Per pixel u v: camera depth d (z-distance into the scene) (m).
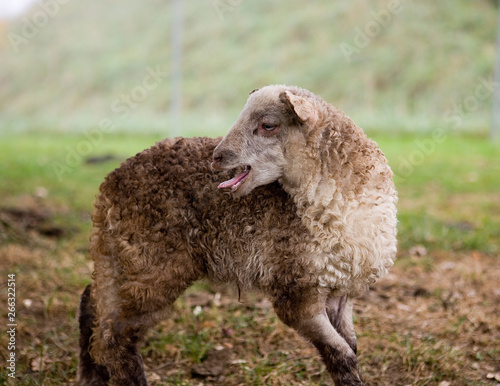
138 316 6.14
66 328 8.37
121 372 6.09
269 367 7.23
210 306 9.05
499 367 7.24
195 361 7.50
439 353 7.43
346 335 6.32
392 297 9.30
